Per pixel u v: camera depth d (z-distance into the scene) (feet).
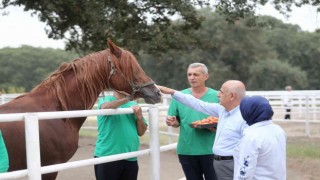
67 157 12.85
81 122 13.47
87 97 12.97
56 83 12.82
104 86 13.11
